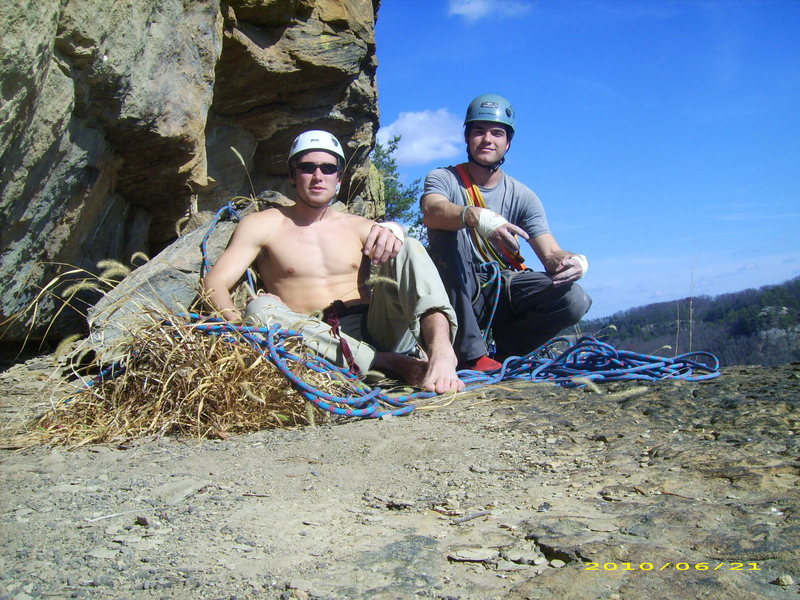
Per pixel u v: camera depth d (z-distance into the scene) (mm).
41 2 3430
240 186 7539
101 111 4598
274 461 2768
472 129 5188
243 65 6957
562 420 3242
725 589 1592
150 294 4766
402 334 4227
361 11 7602
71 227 4934
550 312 5156
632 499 2209
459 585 1687
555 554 1817
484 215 4598
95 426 3342
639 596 1585
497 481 2465
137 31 4566
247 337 3553
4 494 2396
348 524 2102
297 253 4375
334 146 4387
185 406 3379
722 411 3160
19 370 4793
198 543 1965
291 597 1632
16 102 3514
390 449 2865
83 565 1814
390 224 4074
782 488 2193
